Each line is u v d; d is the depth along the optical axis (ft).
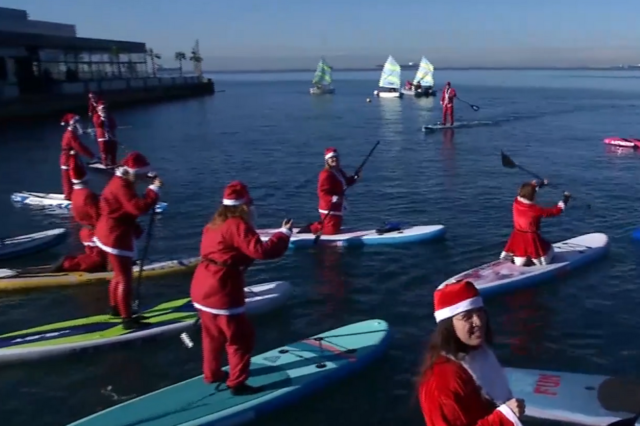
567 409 19.71
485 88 331.77
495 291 30.94
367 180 64.95
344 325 28.30
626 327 27.35
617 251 37.65
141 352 25.34
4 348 24.70
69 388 22.95
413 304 30.50
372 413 20.94
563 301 30.25
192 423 19.08
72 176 33.37
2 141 104.12
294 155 87.30
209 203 54.29
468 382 11.28
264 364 22.76
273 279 34.12
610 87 336.90
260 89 409.08
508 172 68.59
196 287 20.02
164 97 242.17
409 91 247.50
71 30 220.84
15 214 50.55
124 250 26.17
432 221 47.01
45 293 32.07
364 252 38.22
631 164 73.51
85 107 169.68
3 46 152.25
